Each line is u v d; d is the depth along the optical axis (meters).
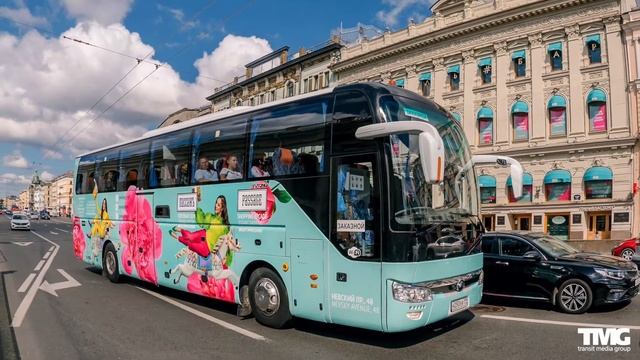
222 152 8.29
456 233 6.47
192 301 9.48
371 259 5.82
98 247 12.54
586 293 8.45
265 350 6.14
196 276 8.66
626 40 26.45
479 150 31.61
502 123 30.66
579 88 27.83
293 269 6.76
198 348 6.22
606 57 27.06
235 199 7.84
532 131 29.42
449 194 6.60
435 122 6.86
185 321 7.74
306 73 44.22
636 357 5.88
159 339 6.66
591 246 24.56
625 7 26.56
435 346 6.33
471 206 7.09
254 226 7.44
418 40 34.69
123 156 11.60
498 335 6.91
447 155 6.78
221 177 8.23
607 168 26.62
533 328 7.35
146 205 10.34
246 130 7.87
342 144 6.32
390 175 5.79
